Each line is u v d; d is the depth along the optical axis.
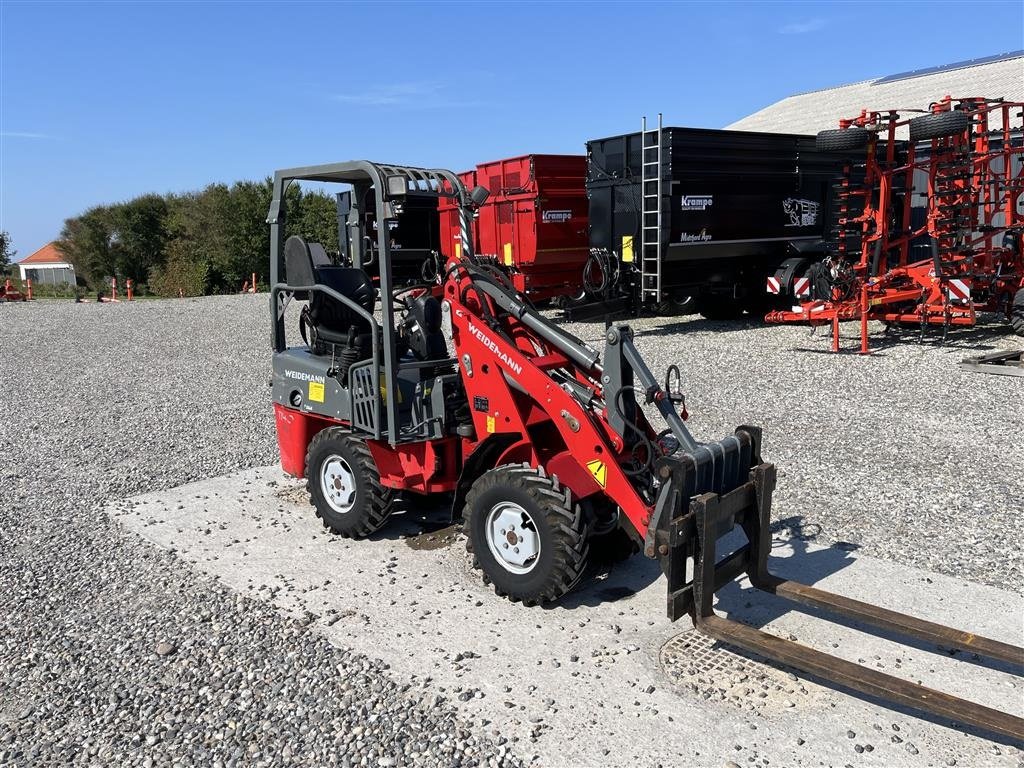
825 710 3.40
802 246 14.91
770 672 3.69
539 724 3.35
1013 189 12.28
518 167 15.55
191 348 15.05
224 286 44.22
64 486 6.71
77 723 3.47
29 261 77.94
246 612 4.41
